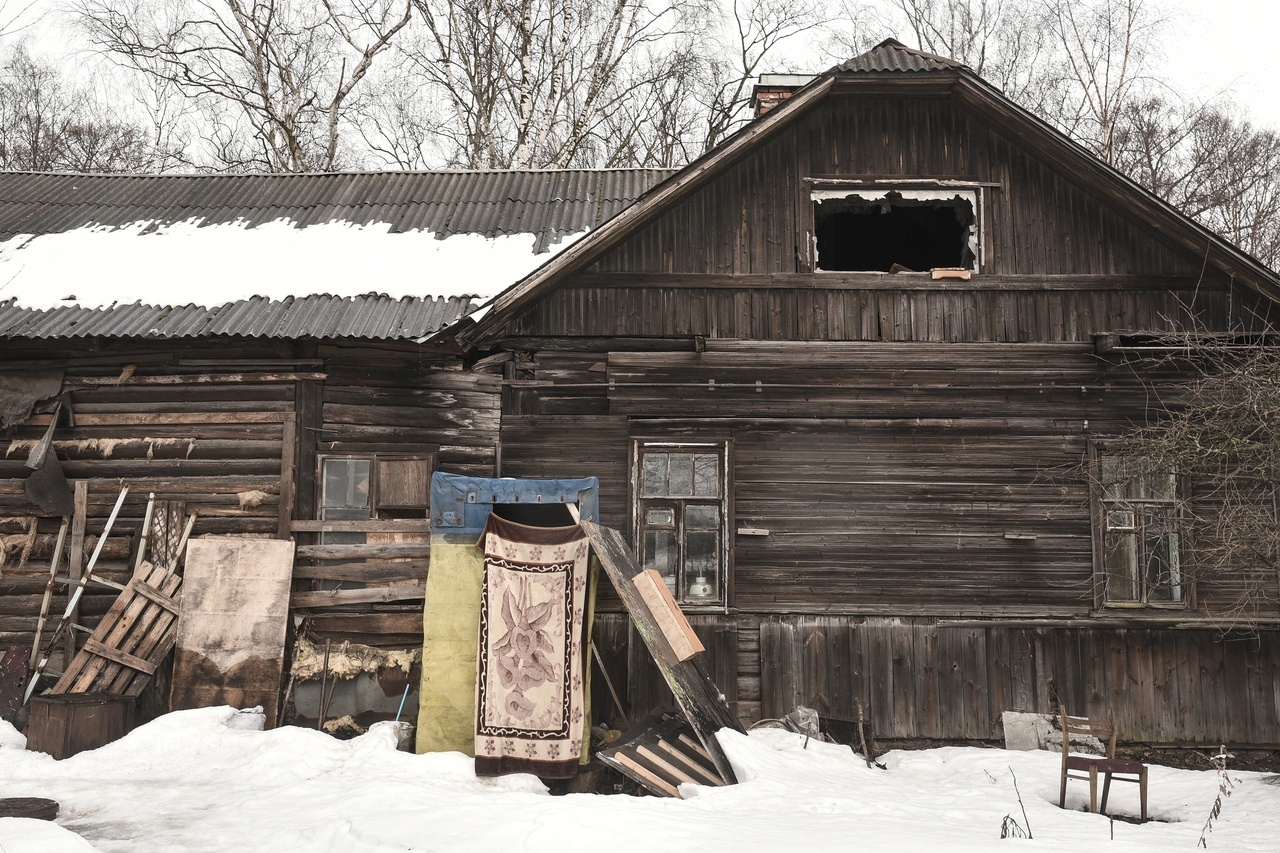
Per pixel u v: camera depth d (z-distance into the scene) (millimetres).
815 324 10211
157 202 12734
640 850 5227
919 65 10156
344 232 11492
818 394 10109
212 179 13609
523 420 10117
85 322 9797
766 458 10047
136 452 10078
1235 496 9641
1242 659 9789
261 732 8648
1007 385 10102
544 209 12125
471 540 9266
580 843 5391
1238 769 9500
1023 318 10227
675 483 10086
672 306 10234
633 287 10234
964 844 5375
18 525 10070
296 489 9875
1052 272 10273
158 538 9859
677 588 9953
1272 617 9750
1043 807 7070
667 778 7906
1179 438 9156
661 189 9836
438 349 10125
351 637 9711
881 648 9797
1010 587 9883
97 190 13266
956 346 10133
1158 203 9906
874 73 10086
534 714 8375
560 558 8797
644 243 10289
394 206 12312
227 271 10648
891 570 9898
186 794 7375
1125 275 10242
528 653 8523
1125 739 9633
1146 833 6258
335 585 9781
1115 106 22156
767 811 6359
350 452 9977
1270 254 22031
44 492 9906
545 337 10234
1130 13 22344
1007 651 9805
